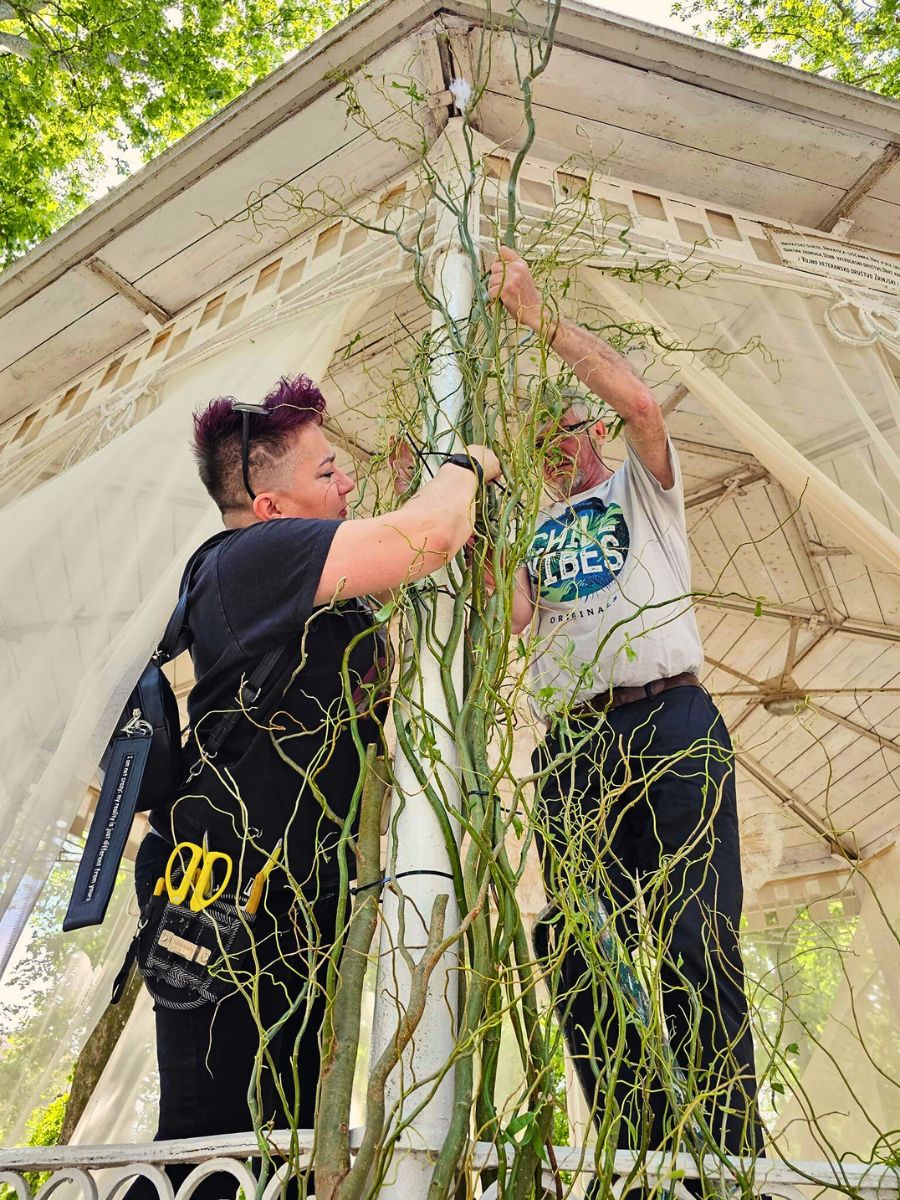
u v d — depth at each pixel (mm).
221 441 1903
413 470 1953
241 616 1566
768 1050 1543
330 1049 1213
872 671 5496
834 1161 1433
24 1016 2371
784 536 4898
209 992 1466
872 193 3609
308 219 3492
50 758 2035
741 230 3561
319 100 3186
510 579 1640
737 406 2914
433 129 3291
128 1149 1465
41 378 4121
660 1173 1253
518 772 3727
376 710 1652
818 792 5879
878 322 3344
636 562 2215
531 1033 1263
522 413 2027
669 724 2100
